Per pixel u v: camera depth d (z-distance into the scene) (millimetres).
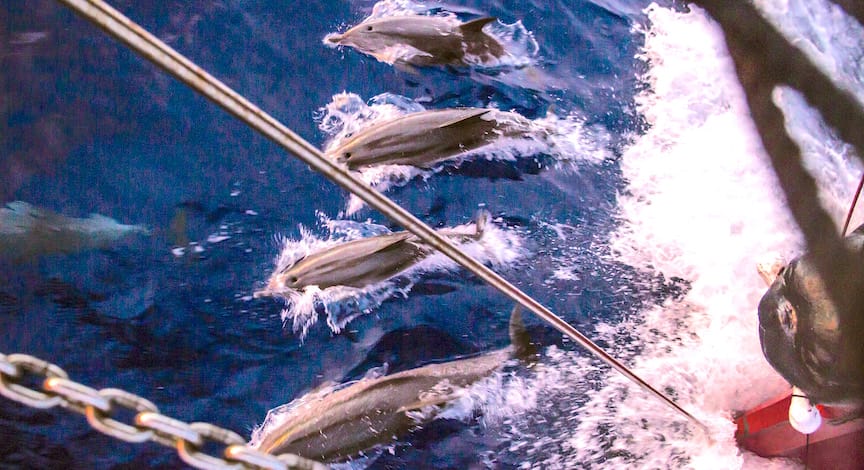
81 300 5641
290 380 5430
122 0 7594
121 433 2186
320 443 4941
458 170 6840
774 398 5121
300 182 6605
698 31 8133
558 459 5121
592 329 5852
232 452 2230
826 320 2873
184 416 5156
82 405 2188
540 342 5746
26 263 5742
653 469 5059
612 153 7125
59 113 6699
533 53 7906
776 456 4867
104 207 6133
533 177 6887
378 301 5938
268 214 6344
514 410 5348
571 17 8289
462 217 6531
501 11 8320
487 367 5520
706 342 5770
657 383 5500
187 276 5887
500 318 5898
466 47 7656
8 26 7227
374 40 7609
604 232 6527
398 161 6699
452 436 5180
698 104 7539
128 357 5402
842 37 7688
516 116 7164
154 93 7020
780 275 3297
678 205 6723
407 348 5664
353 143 6590
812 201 6562
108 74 7074
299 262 5945
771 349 3264
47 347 5355
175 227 6141
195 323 5645
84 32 7332
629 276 6234
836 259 2906
